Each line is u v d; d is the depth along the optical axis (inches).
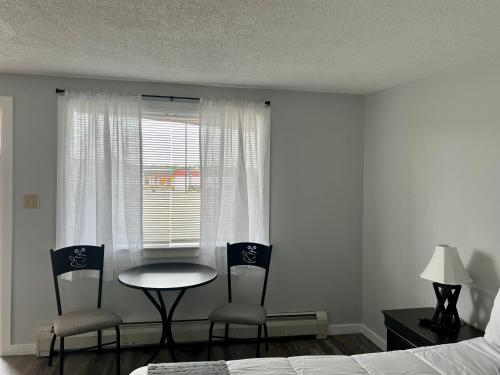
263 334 144.1
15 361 126.3
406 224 128.7
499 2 69.0
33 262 130.6
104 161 130.0
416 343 96.3
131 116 132.5
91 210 131.8
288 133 147.7
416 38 88.0
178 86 138.8
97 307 130.1
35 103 129.2
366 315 152.1
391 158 136.9
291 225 148.9
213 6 73.3
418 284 122.8
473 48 92.7
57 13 77.5
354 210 154.1
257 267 142.6
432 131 117.0
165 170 139.8
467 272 102.8
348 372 72.6
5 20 81.3
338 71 118.0
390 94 137.8
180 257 140.7
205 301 141.8
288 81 132.6
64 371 120.4
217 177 138.3
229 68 117.0
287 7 73.0
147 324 136.3
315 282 151.4
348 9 73.3
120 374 118.6
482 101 99.5
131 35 89.5
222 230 140.3
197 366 74.7
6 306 129.1
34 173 129.8
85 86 132.3
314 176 150.3
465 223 104.4
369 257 150.6
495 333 83.0
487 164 97.6
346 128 152.7
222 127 138.3
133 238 133.2
